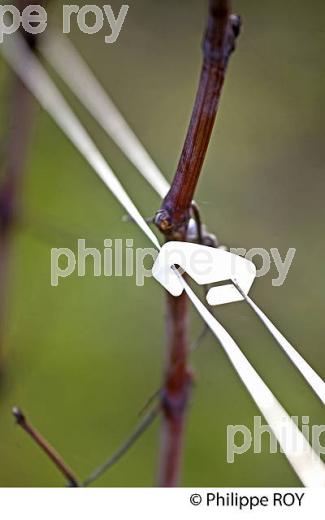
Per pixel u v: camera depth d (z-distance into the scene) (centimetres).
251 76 141
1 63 105
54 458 81
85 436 119
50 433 118
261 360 113
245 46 140
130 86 145
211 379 119
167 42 150
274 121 141
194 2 153
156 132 142
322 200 138
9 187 106
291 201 138
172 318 82
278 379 115
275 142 140
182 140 141
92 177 132
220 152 140
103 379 125
